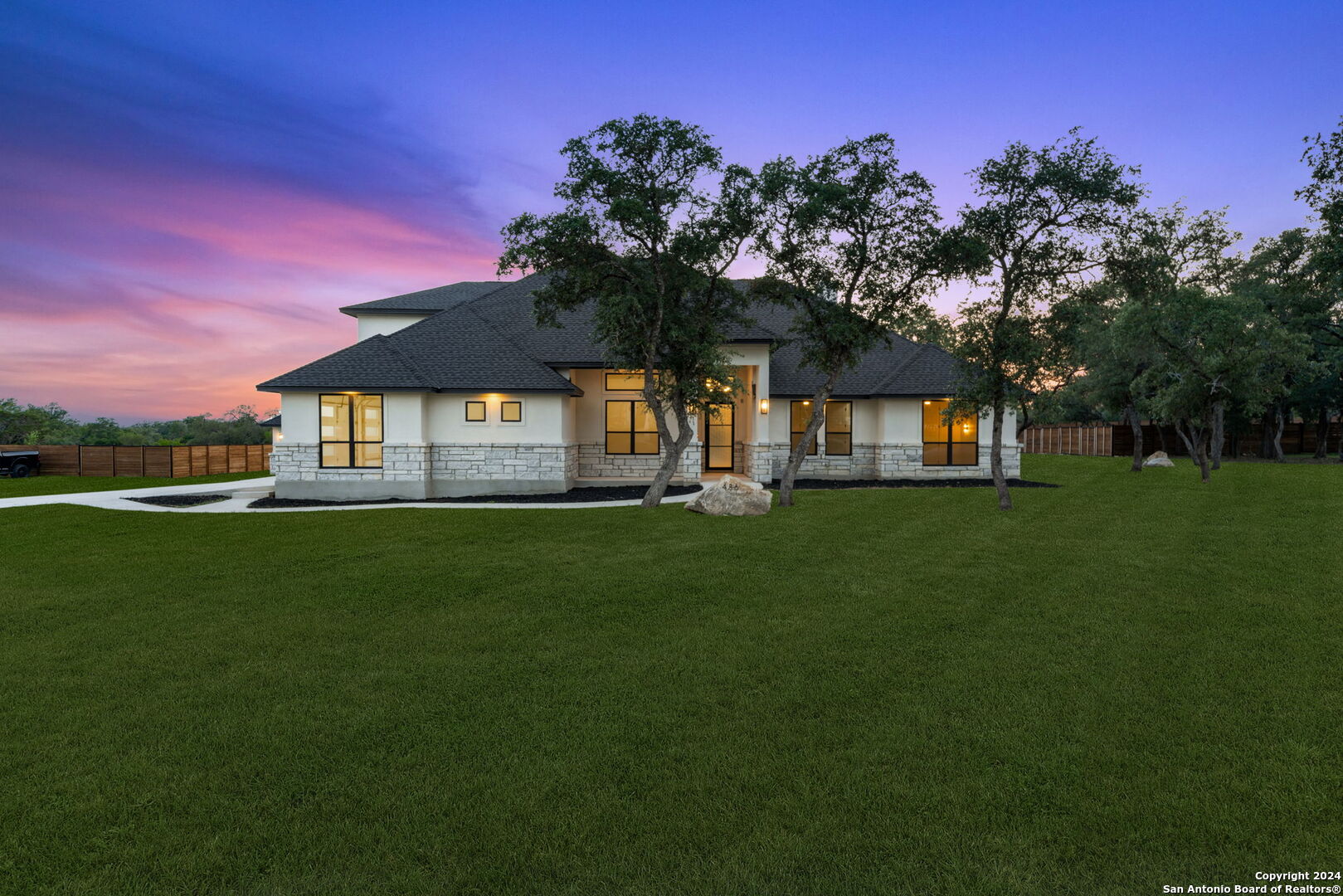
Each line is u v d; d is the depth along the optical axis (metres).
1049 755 4.11
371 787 3.79
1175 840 3.25
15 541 12.19
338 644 6.43
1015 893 2.87
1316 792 3.65
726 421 24.92
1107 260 15.40
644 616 7.32
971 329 15.94
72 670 5.75
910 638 6.47
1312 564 9.45
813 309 16.47
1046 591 8.23
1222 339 21.66
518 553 10.81
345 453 21.83
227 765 4.07
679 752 4.19
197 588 8.62
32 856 3.18
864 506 16.28
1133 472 25.72
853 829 3.36
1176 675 5.43
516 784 3.82
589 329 23.06
